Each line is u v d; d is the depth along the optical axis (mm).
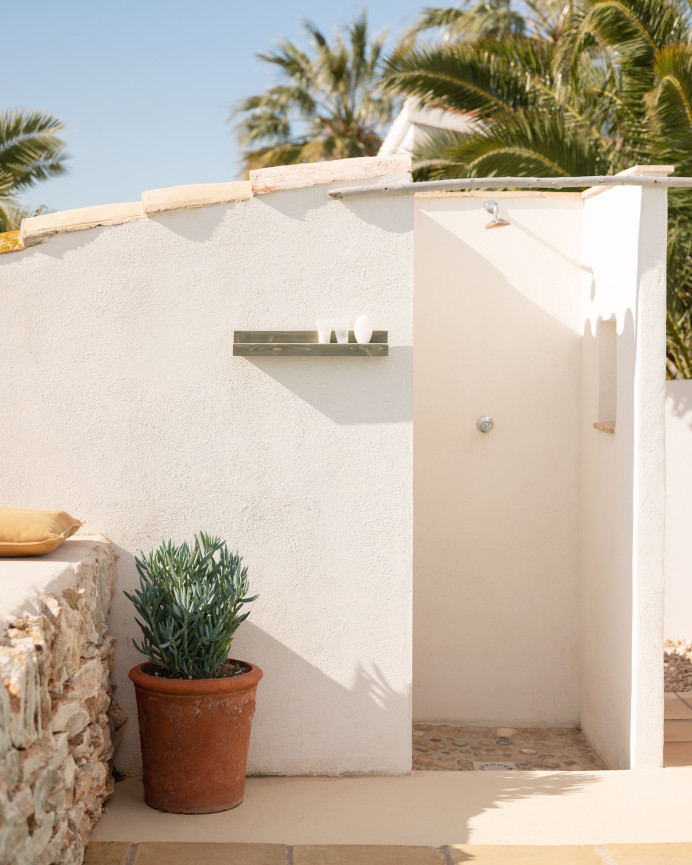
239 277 5180
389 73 10344
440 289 7195
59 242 5137
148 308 5160
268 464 5207
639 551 5648
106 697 4707
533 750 6699
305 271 5184
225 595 4645
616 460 6137
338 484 5219
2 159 17406
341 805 4793
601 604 6520
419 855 4203
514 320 7203
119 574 5160
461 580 7254
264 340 5152
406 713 5246
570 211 7160
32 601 3701
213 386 5188
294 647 5227
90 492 5172
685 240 9430
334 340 5234
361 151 26688
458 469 7238
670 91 8812
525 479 7238
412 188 5109
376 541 5227
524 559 7250
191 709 4527
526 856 4211
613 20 9070
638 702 5648
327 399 5207
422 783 5156
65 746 3691
